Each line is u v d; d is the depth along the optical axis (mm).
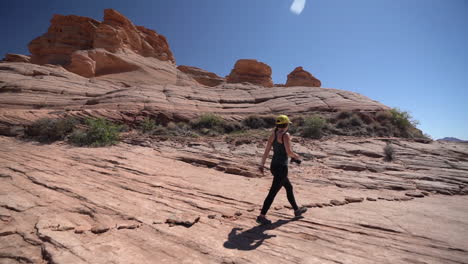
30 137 10078
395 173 7164
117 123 13930
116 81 42062
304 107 18453
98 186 4629
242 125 15656
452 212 4258
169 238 2785
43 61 48250
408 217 3887
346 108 17344
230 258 2396
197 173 6488
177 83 50125
